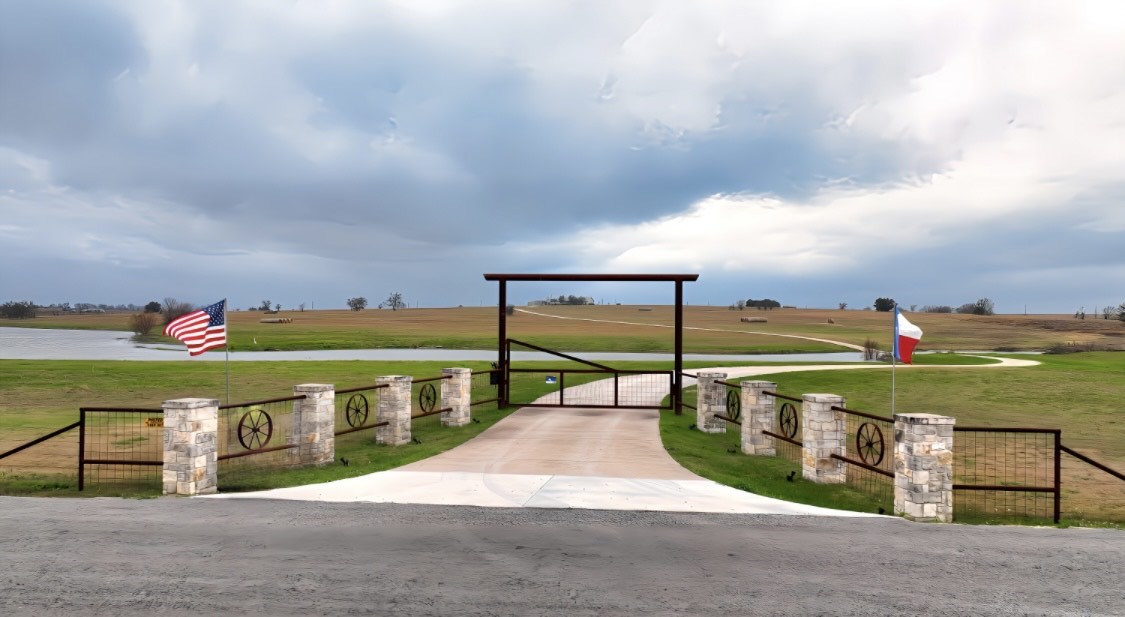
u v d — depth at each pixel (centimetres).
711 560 708
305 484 1108
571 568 677
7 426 1864
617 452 1388
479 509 914
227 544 749
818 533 823
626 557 714
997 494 1302
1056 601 605
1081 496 1297
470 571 664
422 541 762
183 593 602
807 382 3128
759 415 1537
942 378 3259
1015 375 3372
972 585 644
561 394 2055
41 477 1201
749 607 580
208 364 3822
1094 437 1988
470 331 9894
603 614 561
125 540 763
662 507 941
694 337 8650
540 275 2081
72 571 660
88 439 1686
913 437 964
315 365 3791
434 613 560
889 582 649
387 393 1557
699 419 1820
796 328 11144
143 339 9262
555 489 1043
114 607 569
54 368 3456
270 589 612
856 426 1977
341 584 626
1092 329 11012
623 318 14400
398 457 1392
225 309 1382
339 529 810
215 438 1081
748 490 1100
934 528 863
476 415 1962
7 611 559
